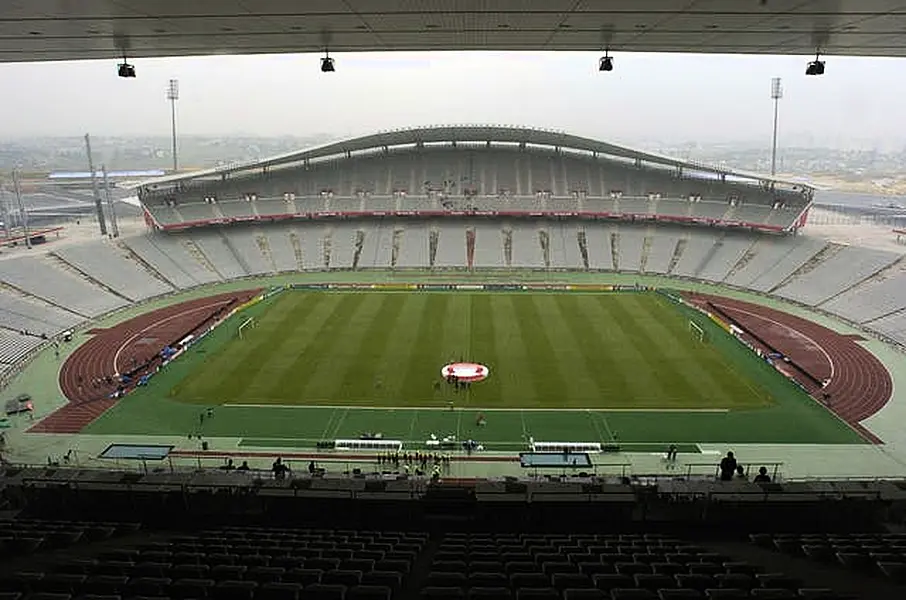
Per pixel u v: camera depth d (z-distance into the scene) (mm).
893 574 14180
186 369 54188
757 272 84000
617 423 44250
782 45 19312
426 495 21297
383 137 98500
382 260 94312
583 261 93125
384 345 59219
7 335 61312
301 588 13055
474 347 58500
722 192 98250
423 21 16953
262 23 17000
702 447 41125
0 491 22094
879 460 39531
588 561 15719
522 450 40625
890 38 18016
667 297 76562
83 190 165375
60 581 13078
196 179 103438
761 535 18500
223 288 84062
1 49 19516
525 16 16344
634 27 17422
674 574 14422
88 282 77125
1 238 88438
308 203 101250
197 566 14273
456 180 105000
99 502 21859
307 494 21422
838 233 92688
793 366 54562
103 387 51062
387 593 13117
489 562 15359
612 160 107000
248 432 43188
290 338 61500
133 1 14906
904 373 53719
